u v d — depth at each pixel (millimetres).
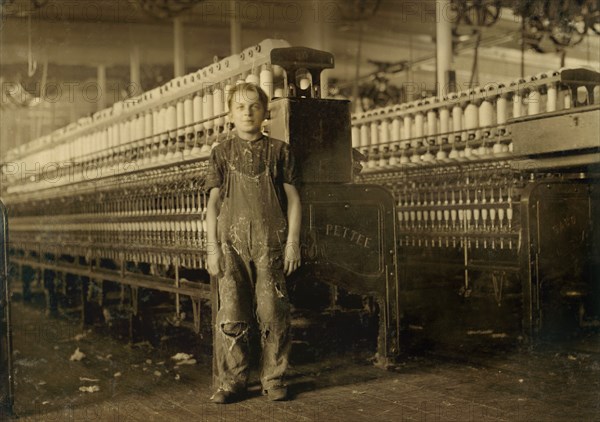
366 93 9391
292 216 4242
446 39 7340
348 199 4613
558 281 5477
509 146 5789
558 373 4531
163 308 6020
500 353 5160
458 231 6070
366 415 3691
